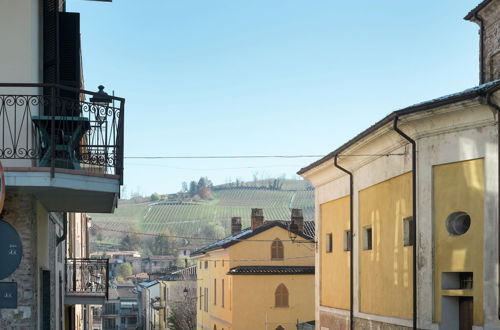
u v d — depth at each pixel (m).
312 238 40.91
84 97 18.34
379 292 16.42
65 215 18.33
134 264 141.25
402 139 14.59
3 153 10.50
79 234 38.19
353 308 18.09
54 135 10.64
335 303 20.17
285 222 43.28
